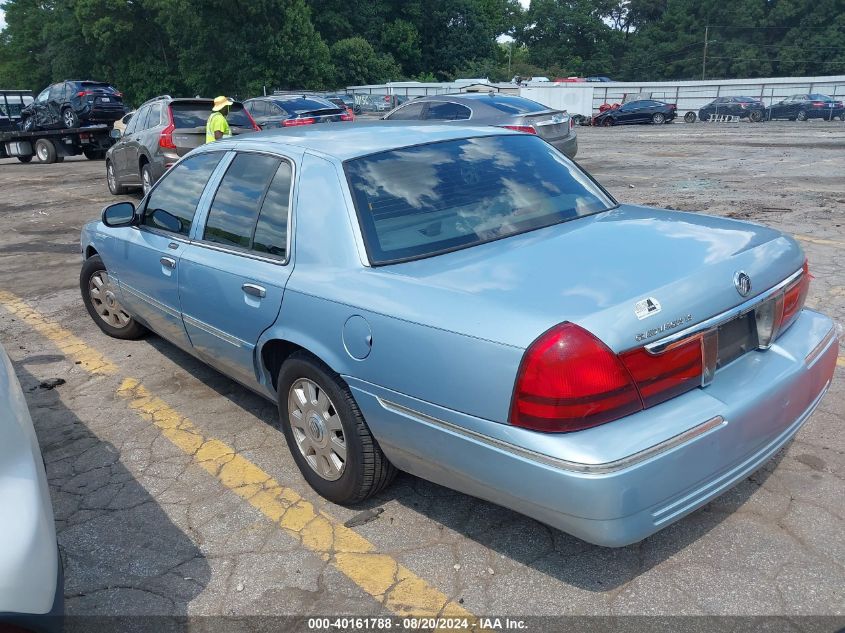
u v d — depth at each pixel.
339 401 3.10
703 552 2.94
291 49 56.25
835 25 85.81
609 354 2.34
